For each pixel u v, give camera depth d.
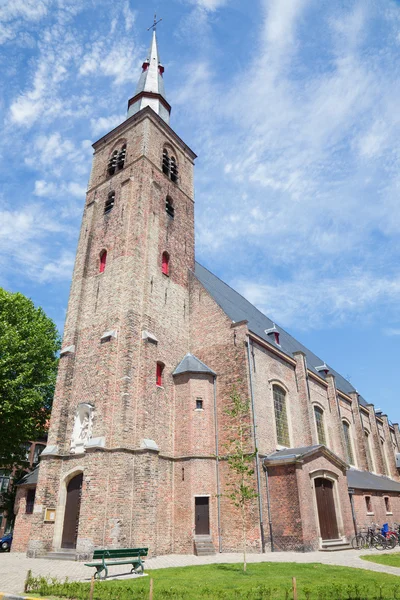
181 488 21.81
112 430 20.47
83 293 26.61
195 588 10.88
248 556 18.89
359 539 22.95
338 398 37.56
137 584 11.67
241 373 23.88
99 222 29.12
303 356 30.89
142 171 28.53
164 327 25.34
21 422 28.23
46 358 30.80
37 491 21.20
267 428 24.23
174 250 28.91
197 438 22.70
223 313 26.38
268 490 21.67
